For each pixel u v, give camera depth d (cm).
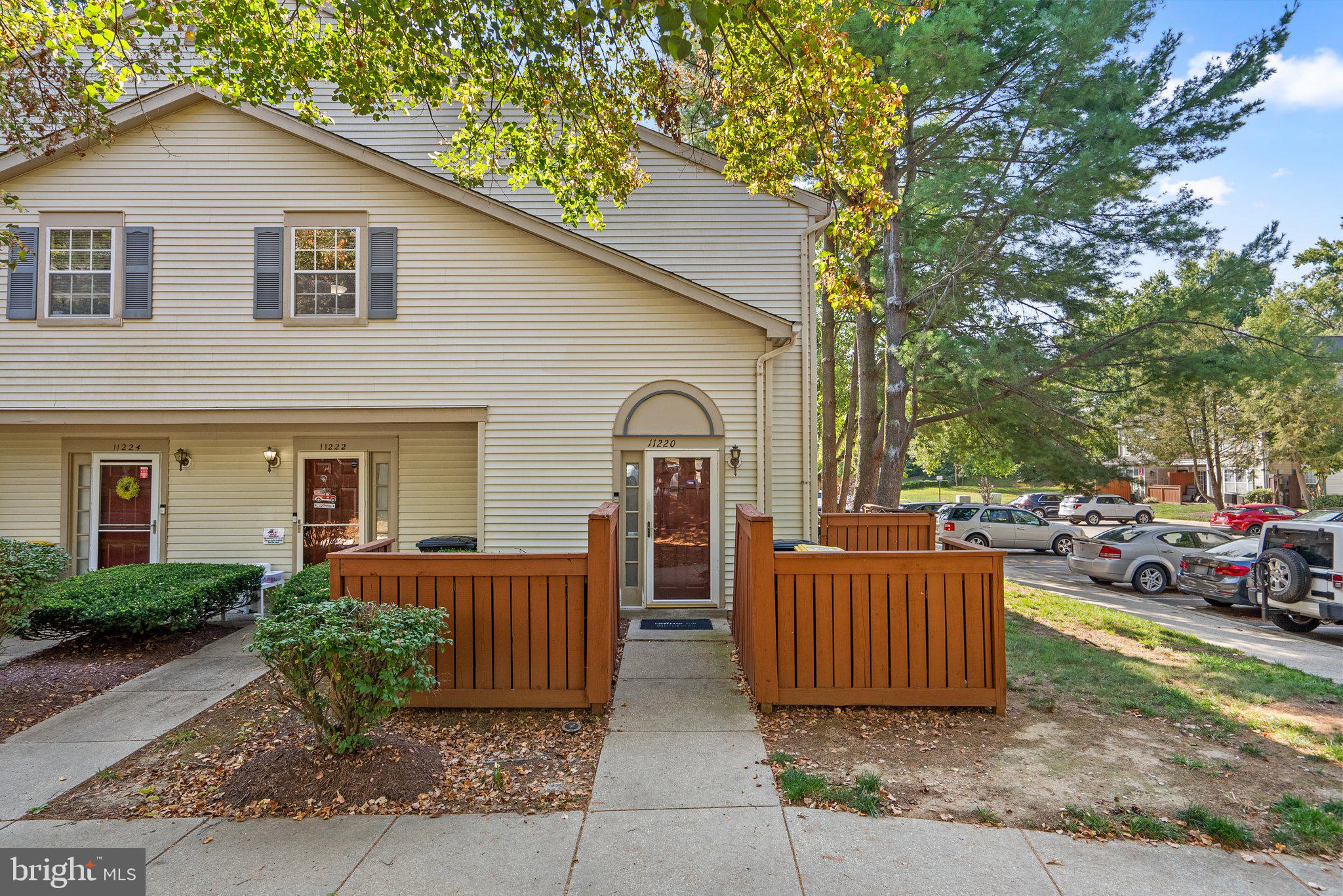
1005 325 1438
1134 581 1314
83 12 641
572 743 497
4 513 980
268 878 335
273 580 873
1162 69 1328
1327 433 2755
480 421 895
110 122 744
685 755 475
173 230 882
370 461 1027
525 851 358
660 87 737
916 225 1415
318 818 391
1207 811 400
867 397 1700
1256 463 3288
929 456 2388
